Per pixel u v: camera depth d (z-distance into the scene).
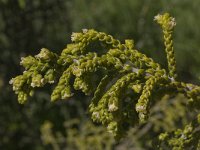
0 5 13.09
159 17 2.98
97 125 9.15
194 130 2.99
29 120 13.00
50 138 9.25
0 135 12.94
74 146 9.28
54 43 14.49
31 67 2.73
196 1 15.69
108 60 2.77
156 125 7.96
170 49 2.90
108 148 8.34
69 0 14.67
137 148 8.08
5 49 13.66
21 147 12.94
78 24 14.99
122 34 15.11
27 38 13.92
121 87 2.69
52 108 12.72
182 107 7.63
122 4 15.36
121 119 2.72
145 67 2.87
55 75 2.75
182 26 15.46
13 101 13.18
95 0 15.38
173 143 3.02
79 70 2.69
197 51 14.83
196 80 14.22
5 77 13.48
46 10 14.04
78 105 12.30
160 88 2.82
